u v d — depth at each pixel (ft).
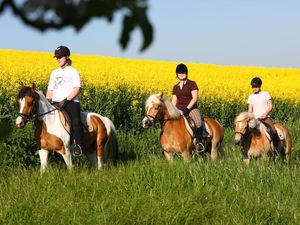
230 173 23.85
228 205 19.70
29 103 25.82
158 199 19.83
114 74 75.46
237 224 17.71
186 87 30.63
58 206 18.76
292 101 76.59
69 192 20.61
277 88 94.99
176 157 30.45
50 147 26.66
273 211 19.58
